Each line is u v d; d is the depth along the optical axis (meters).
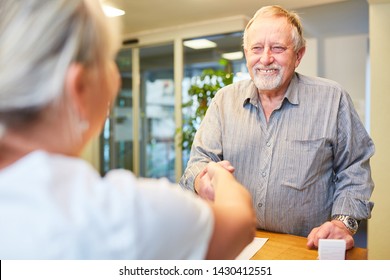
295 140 1.49
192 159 1.59
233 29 4.38
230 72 4.38
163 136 5.32
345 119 1.47
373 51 3.24
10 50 0.41
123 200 0.41
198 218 0.46
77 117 0.45
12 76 0.40
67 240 0.39
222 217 0.51
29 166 0.41
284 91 1.52
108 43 0.47
